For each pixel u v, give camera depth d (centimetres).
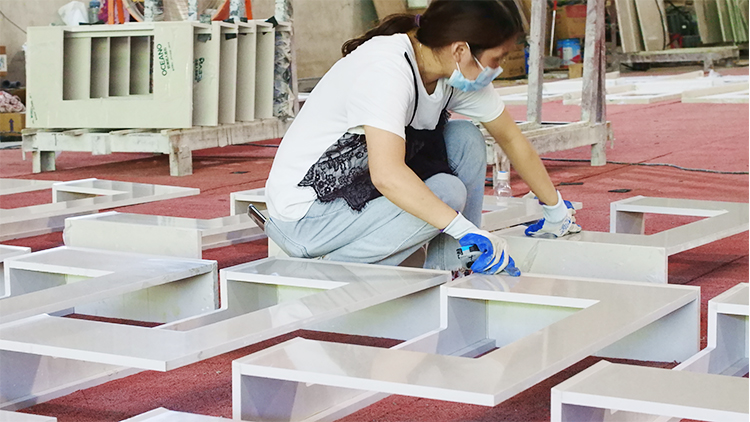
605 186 467
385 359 152
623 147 645
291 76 670
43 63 596
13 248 264
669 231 247
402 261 233
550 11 1370
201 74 584
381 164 195
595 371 146
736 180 471
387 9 1105
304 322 175
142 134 564
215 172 576
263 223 233
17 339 167
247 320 175
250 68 620
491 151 470
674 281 269
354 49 214
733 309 182
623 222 303
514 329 208
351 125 201
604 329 165
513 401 181
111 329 173
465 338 204
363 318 228
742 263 293
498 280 204
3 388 178
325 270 216
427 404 180
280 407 161
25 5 914
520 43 208
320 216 219
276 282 210
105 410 179
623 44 1357
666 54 1331
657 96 998
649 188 455
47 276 246
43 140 591
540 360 148
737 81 1151
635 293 192
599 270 231
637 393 136
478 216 233
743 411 127
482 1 193
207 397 186
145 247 268
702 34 1455
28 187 361
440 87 210
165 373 203
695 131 715
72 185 365
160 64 570
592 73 558
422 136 217
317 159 215
